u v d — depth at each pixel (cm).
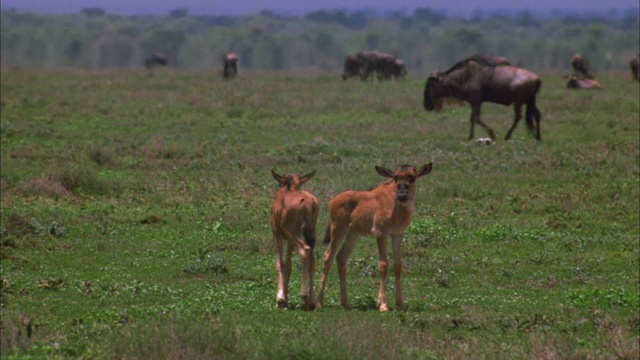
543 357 3734
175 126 12444
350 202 4672
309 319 4359
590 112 14325
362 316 4378
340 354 3428
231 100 15888
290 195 4547
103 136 11275
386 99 16125
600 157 9631
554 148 10525
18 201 7356
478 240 6538
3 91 16925
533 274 5656
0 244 6075
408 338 3916
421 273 5694
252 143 10912
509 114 14325
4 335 3856
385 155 10019
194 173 8869
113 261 5784
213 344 3591
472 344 3919
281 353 3478
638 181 8506
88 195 7731
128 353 3562
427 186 8188
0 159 9262
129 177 8556
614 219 7212
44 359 3619
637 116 13600
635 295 4875
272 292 5019
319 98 16675
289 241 4625
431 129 12300
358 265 5775
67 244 6131
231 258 5956
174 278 5400
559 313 4553
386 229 4584
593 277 5538
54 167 8588
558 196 7875
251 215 7144
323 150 10194
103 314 4475
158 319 4212
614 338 3934
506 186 8394
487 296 5056
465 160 9625
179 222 6931
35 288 5012
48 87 18338
